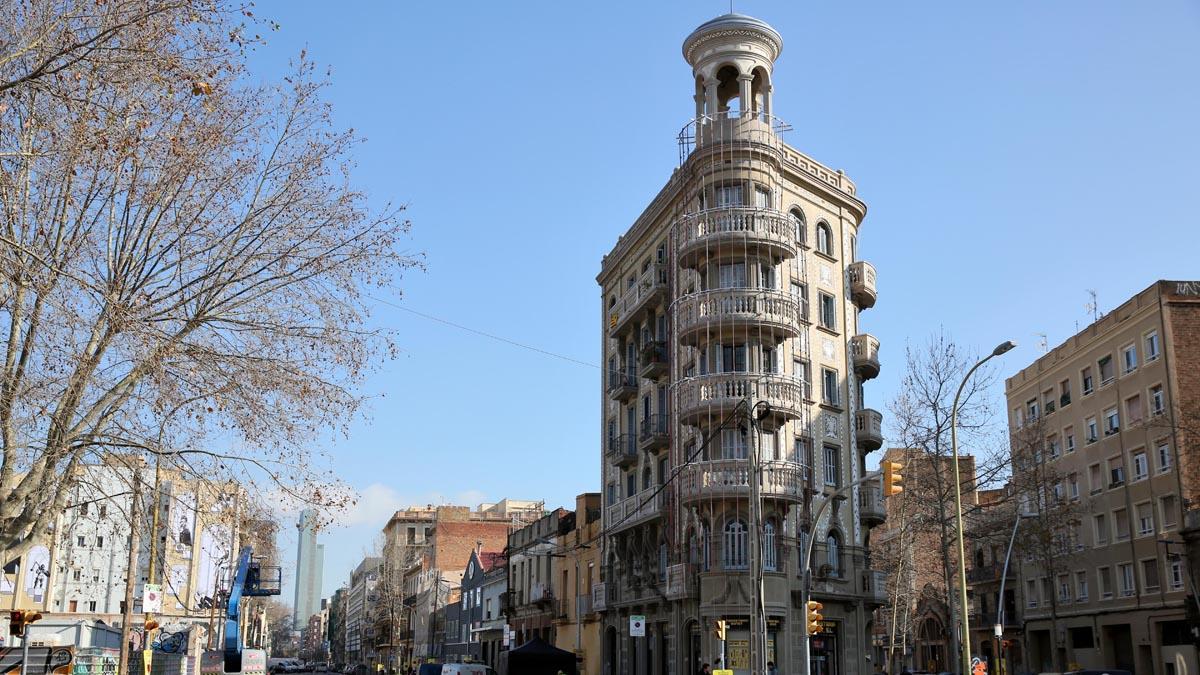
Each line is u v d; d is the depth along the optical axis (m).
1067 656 57.84
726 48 41.34
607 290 52.00
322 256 19.14
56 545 24.33
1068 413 59.09
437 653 90.50
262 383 18.25
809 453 38.66
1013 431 65.56
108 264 17.73
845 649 38.00
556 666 37.94
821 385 40.00
